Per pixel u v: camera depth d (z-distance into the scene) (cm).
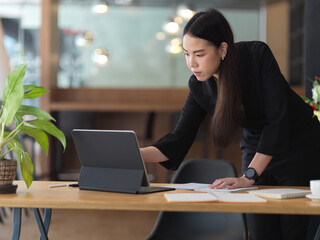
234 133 176
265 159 173
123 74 797
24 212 408
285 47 797
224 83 173
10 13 797
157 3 802
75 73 780
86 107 606
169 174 626
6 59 650
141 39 800
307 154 196
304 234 201
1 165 149
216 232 182
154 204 130
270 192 149
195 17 173
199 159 197
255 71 180
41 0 610
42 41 611
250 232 207
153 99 660
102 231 346
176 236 186
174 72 804
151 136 582
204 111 205
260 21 821
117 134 155
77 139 165
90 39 725
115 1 794
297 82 802
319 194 142
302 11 805
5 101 156
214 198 134
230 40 173
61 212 419
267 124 188
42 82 612
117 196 145
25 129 161
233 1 805
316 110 190
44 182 184
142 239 323
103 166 162
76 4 784
